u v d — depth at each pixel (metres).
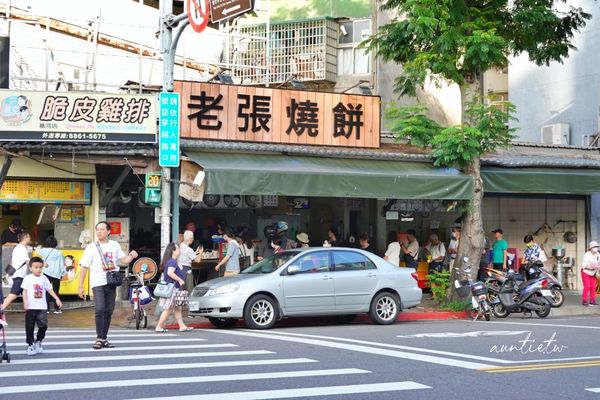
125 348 11.42
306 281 15.06
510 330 14.36
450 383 8.60
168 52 16.20
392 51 19.03
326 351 11.14
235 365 9.74
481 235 18.84
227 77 20.72
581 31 26.14
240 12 13.88
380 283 15.81
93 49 20.34
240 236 20.17
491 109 17.97
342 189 17.64
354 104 19.58
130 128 16.86
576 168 21.73
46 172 18.09
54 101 16.56
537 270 19.14
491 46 17.27
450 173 19.05
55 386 8.23
